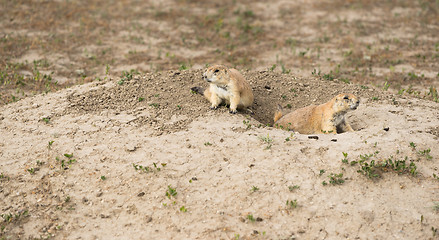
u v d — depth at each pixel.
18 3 28.23
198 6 30.92
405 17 28.17
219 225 8.09
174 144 10.45
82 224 8.41
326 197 8.61
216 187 9.01
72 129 11.31
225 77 11.56
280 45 24.09
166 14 28.88
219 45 24.02
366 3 31.38
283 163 9.54
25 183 9.48
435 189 8.82
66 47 22.81
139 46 23.66
